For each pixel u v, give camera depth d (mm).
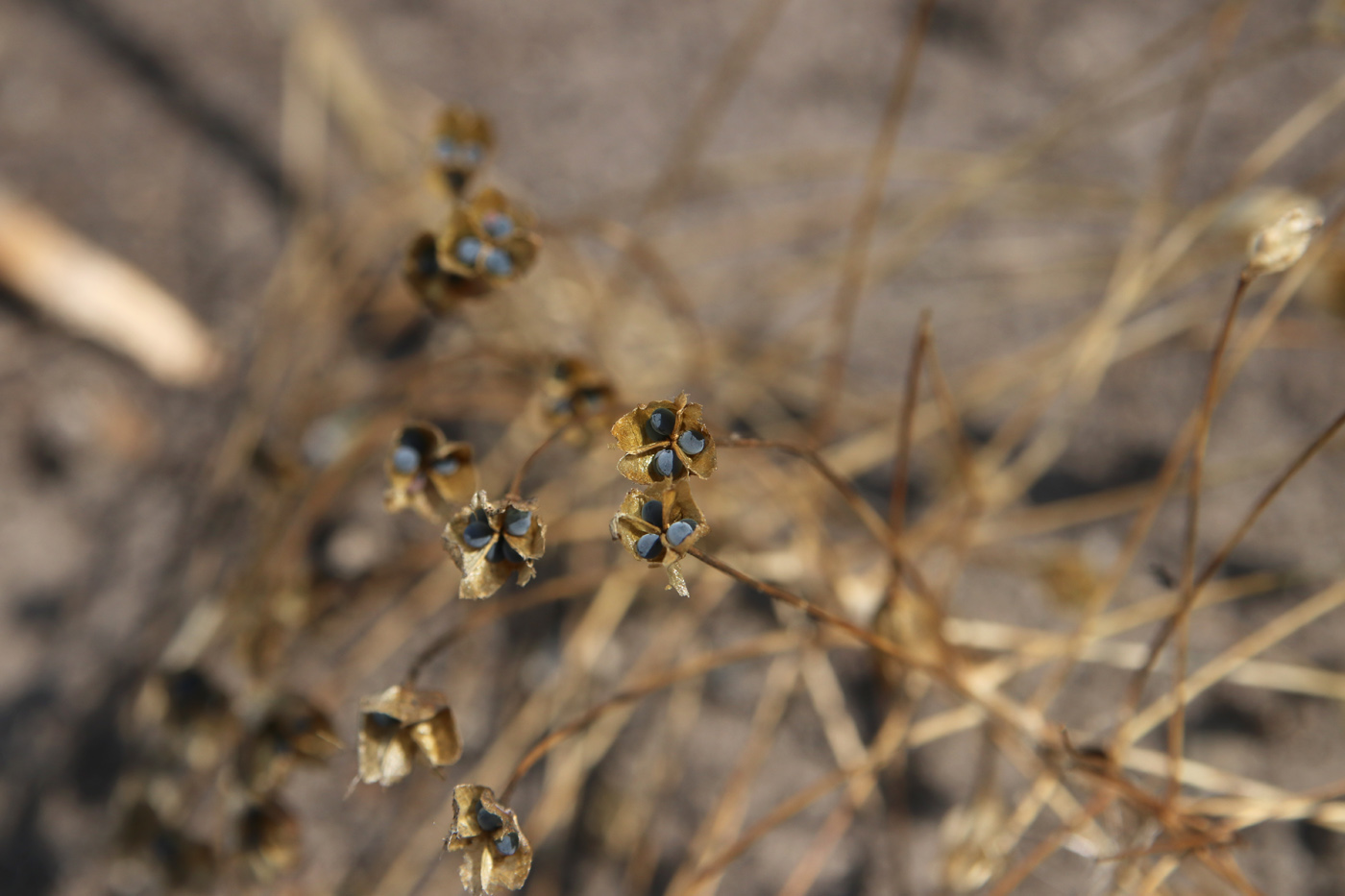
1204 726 244
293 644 258
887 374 291
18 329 311
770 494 251
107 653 269
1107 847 230
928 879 240
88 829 250
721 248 318
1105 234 310
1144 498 262
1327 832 237
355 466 255
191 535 281
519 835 189
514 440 277
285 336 303
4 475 296
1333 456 261
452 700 255
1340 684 241
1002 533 261
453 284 207
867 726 248
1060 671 231
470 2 376
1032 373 276
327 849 246
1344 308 256
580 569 264
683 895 214
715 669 252
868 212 239
